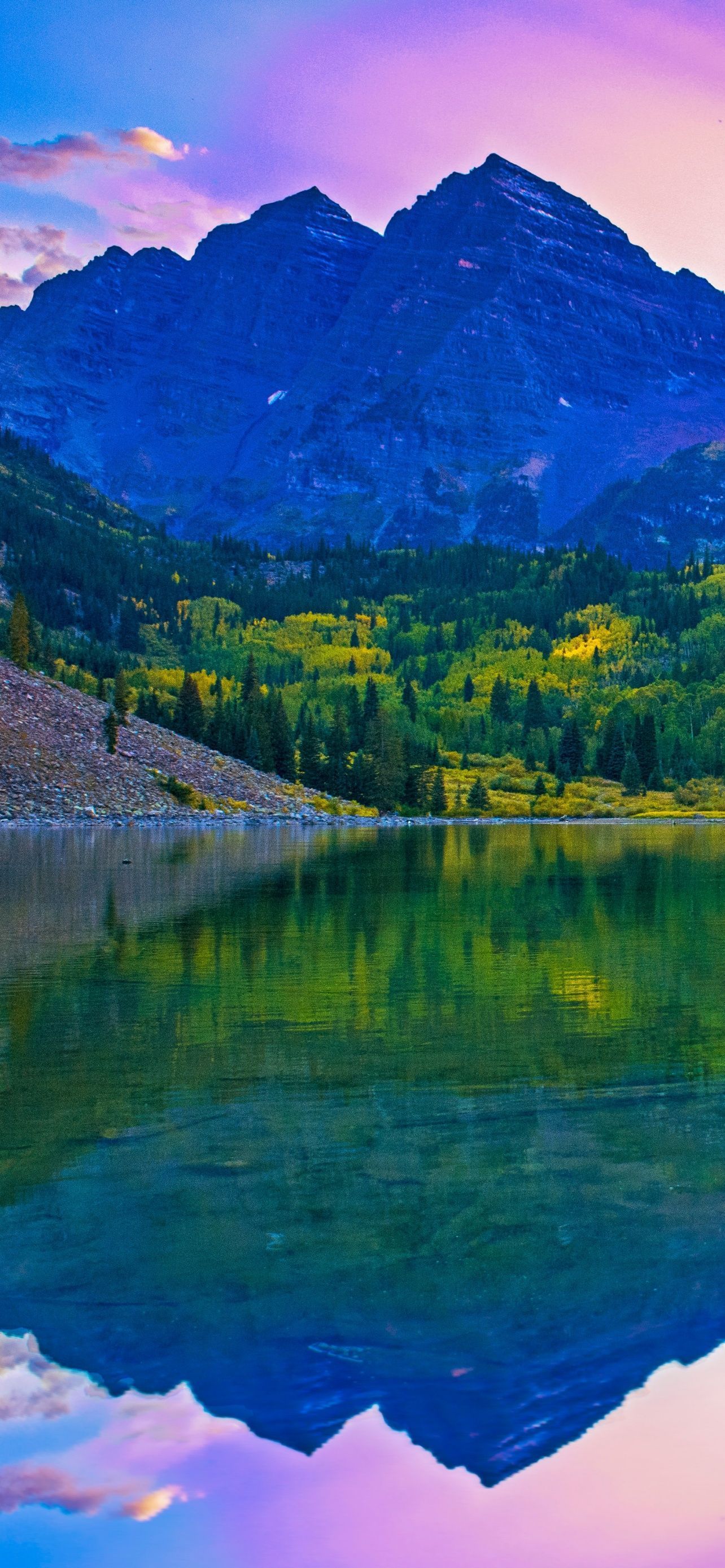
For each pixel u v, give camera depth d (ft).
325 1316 31.71
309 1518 23.68
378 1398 27.86
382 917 132.36
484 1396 28.04
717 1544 23.11
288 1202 40.09
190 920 128.36
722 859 260.42
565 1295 33.01
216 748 614.34
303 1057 61.57
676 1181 42.32
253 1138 47.42
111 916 132.46
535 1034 67.56
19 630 515.50
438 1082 56.44
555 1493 24.32
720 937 114.52
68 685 549.95
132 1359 29.53
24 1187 41.57
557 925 124.67
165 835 342.44
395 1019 71.77
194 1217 38.78
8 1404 27.30
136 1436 26.40
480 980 86.99
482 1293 33.12
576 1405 27.45
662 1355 29.81
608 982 85.97
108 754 464.24
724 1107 52.26
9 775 401.90
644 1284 33.76
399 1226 38.01
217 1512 23.88
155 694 645.51
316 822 495.41
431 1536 23.29
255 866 224.53
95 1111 51.24
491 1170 43.52
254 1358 29.63
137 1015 72.90
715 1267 34.96
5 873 198.18
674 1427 26.71
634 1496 24.49
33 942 108.68
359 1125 49.21
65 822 374.63
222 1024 70.38
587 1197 40.68
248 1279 34.01
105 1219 38.60
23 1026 69.36
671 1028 69.15
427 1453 25.90
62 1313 31.94
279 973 90.27
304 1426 26.68
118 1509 23.86
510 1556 22.43
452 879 195.83
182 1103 52.65
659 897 161.07
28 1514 23.84
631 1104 52.75
